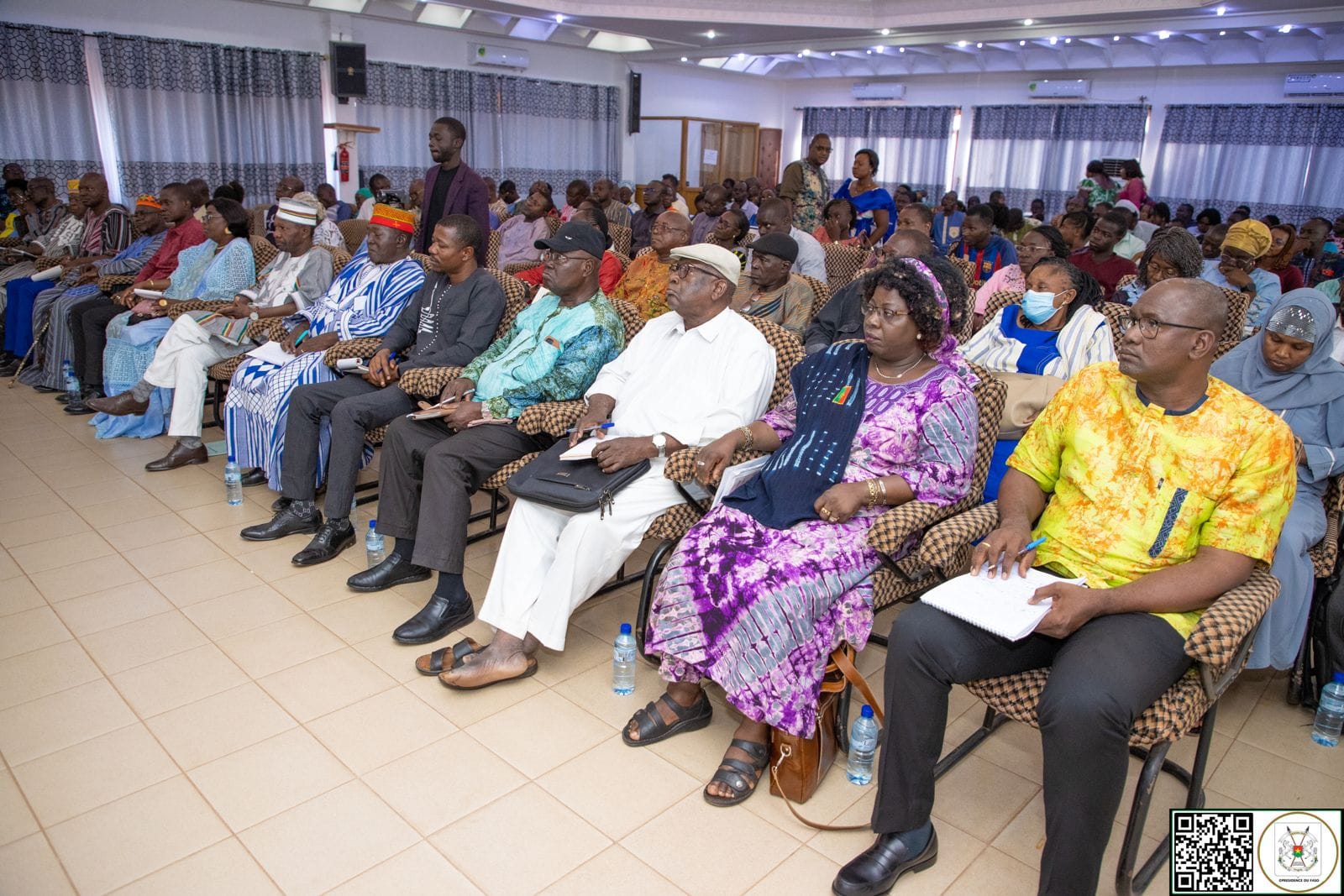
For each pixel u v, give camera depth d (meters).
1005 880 1.81
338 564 3.14
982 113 12.95
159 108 9.37
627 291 4.42
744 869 1.81
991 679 1.78
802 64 14.31
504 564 2.45
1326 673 2.38
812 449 2.16
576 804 1.99
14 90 8.53
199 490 3.81
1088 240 4.50
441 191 4.40
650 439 2.40
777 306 3.76
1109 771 1.52
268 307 3.95
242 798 1.97
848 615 2.00
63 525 3.39
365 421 3.10
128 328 4.37
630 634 2.48
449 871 1.78
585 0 9.98
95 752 2.10
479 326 3.14
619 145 13.48
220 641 2.62
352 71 10.34
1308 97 10.45
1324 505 2.40
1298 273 5.02
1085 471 1.85
